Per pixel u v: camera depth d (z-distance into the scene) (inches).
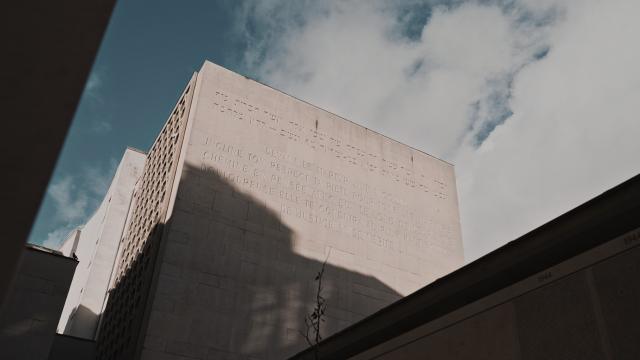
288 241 1818.4
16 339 1149.1
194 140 1803.6
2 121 126.0
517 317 674.2
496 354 680.4
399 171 2266.2
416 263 2087.8
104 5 138.4
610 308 584.7
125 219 3046.3
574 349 601.0
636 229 596.1
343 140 2165.4
